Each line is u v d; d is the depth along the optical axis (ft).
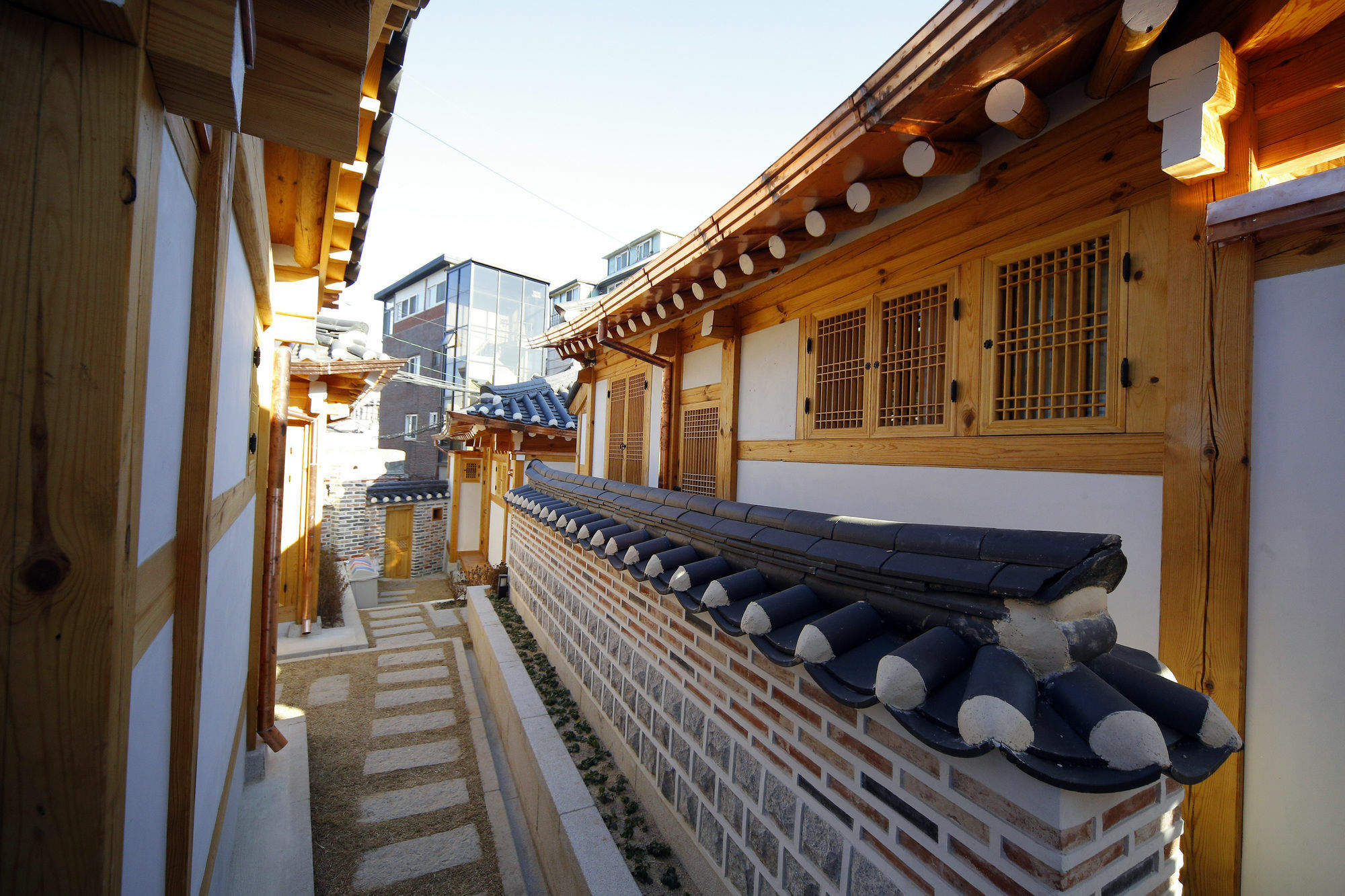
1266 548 5.13
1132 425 6.12
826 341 10.46
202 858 6.31
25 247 2.49
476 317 64.03
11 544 2.51
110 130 2.59
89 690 2.63
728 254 10.43
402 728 18.22
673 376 15.42
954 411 8.00
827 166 7.31
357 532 41.39
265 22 3.51
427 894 11.55
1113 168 6.31
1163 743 3.75
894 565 5.92
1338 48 4.87
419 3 5.54
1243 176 5.33
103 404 2.61
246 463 10.33
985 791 4.76
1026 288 7.39
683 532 10.73
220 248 5.02
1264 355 5.19
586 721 14.93
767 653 6.34
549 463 37.04
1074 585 4.50
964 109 6.33
